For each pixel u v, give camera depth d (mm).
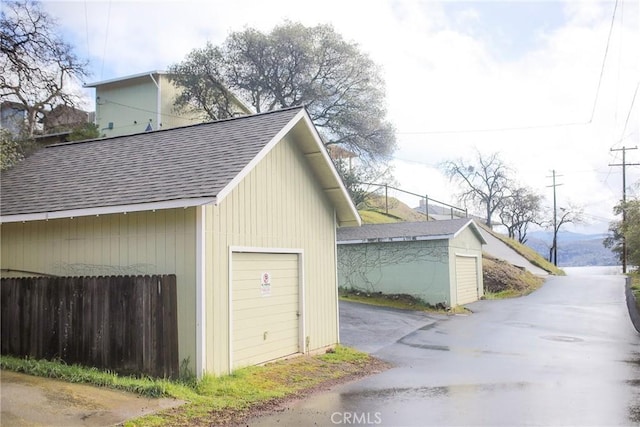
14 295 8352
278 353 9570
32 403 5891
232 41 30906
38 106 20812
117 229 8328
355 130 31984
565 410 6566
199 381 7246
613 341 12945
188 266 7625
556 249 55469
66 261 8812
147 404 6219
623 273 38500
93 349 7598
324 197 11547
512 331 14656
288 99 31484
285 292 9930
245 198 8789
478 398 7242
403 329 14883
